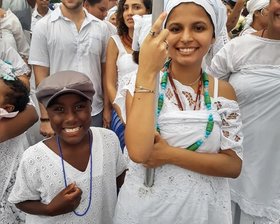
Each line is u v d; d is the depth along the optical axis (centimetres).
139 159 63
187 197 69
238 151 72
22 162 73
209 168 68
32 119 91
